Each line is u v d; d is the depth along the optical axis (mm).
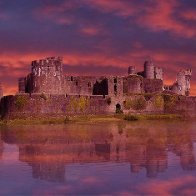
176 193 22125
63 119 94688
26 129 69875
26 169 28750
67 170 28156
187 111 121625
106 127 72688
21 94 100000
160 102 119438
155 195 21828
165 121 95500
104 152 36906
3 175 26812
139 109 115938
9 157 34375
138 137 51562
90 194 22188
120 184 24109
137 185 23828
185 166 29203
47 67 112875
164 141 46188
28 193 22516
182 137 51156
